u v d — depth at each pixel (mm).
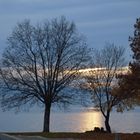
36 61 51750
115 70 54875
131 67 38312
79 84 52844
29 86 51062
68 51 52594
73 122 101688
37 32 52781
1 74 50969
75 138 38719
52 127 78562
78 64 52625
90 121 109750
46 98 51531
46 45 52281
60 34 52875
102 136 40156
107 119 53250
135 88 38656
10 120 111938
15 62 51312
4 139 20781
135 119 108938
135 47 38094
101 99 53969
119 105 53875
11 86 51000
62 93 52188
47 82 51688
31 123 97188
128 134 41656
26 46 52125
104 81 54188
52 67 52062
